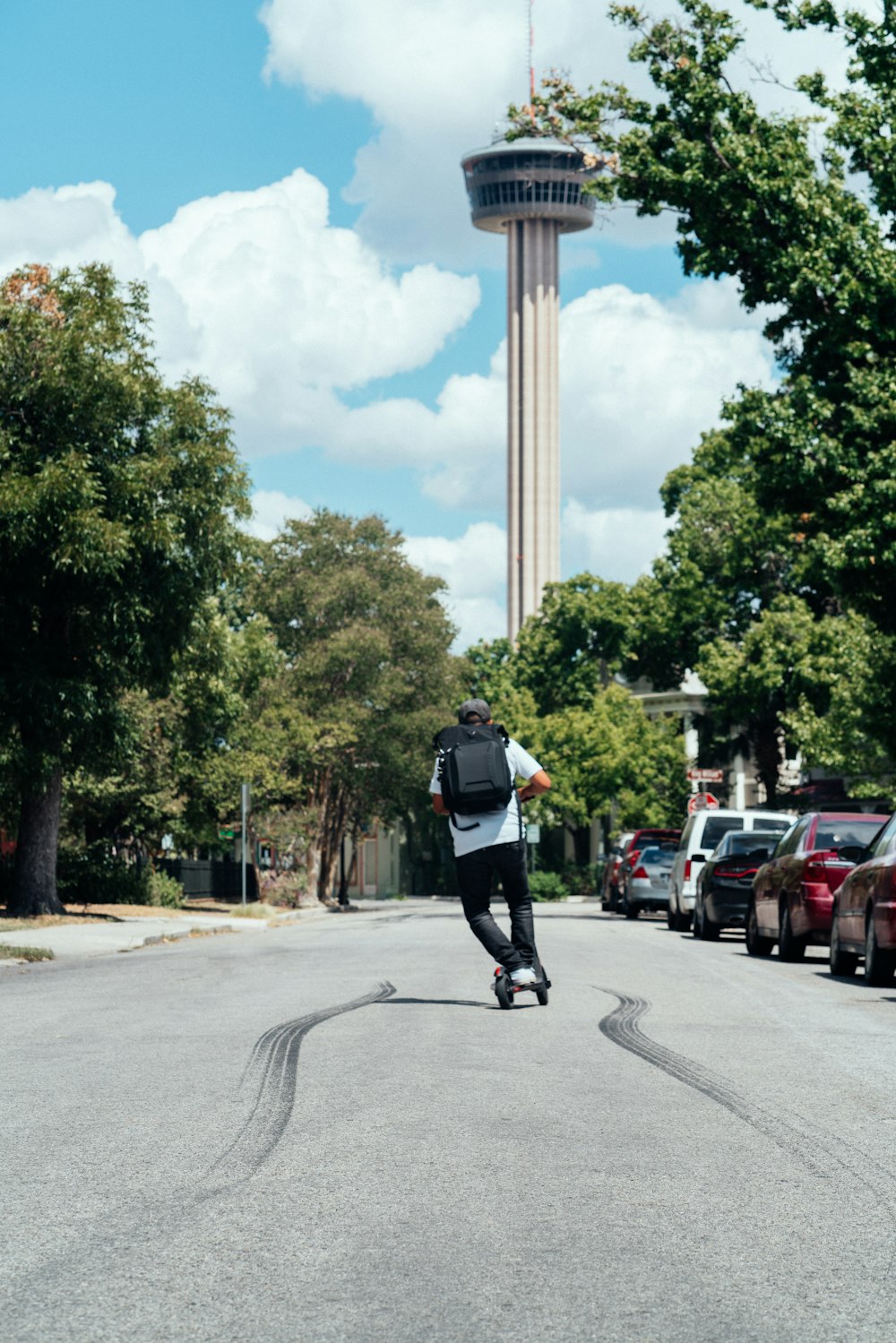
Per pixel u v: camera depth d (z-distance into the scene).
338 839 63.97
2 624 28.75
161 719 43.19
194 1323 4.06
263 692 55.59
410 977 15.22
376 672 60.88
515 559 143.62
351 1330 3.99
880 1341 3.94
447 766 11.45
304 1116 7.09
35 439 28.38
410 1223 5.15
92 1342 3.90
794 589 61.09
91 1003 12.72
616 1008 11.92
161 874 44.75
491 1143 6.48
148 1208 5.36
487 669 80.50
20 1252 4.79
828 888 18.58
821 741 46.53
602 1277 4.52
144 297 29.95
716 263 31.16
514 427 146.50
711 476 65.81
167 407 29.95
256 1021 10.93
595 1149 6.41
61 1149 6.38
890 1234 5.08
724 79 31.44
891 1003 13.12
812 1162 6.21
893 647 33.19
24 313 27.95
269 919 40.62
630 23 31.44
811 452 29.16
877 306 29.39
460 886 11.64
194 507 29.58
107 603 28.98
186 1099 7.58
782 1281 4.50
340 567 62.84
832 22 31.14
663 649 68.50
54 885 31.59
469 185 152.12
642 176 31.56
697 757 70.50
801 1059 9.20
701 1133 6.77
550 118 31.97
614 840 67.62
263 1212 5.29
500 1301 4.27
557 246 150.88
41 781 28.75
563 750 71.62
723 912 25.25
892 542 28.36
